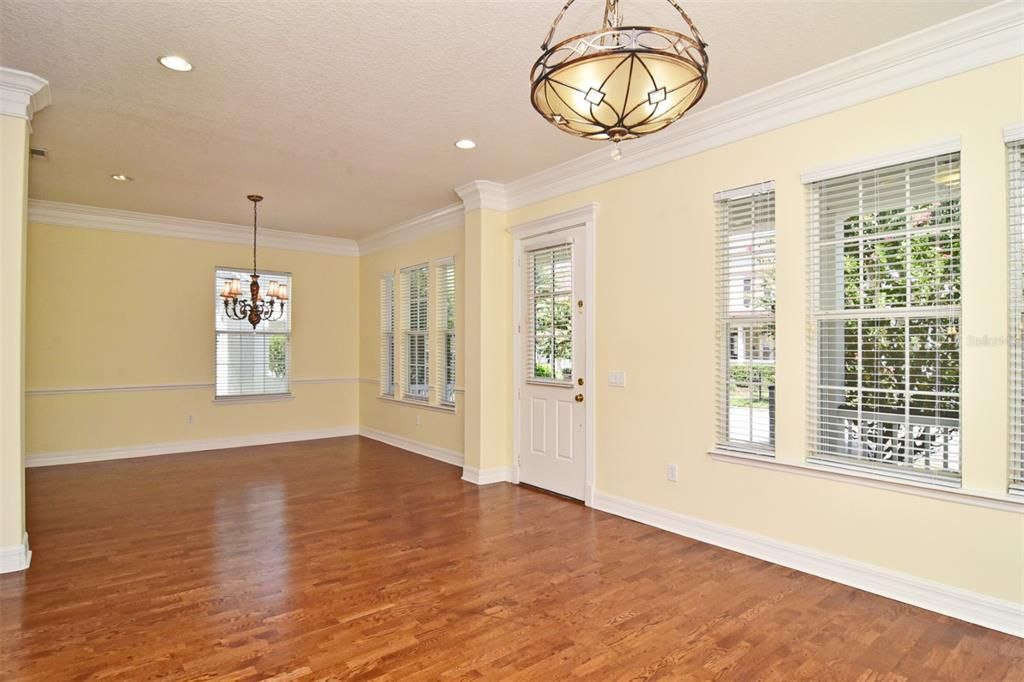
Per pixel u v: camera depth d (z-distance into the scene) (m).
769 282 3.45
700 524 3.74
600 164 4.42
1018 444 2.54
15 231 3.19
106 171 4.84
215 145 4.22
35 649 2.40
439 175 4.99
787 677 2.21
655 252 4.05
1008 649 2.39
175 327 6.82
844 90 3.04
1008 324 2.56
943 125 2.72
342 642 2.47
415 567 3.31
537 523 4.13
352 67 3.04
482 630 2.58
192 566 3.33
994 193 2.58
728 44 2.79
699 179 3.77
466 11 2.52
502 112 3.62
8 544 3.24
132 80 3.19
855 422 3.09
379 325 7.71
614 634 2.54
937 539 2.72
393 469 5.96
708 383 3.71
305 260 7.80
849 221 3.11
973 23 2.55
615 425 4.35
